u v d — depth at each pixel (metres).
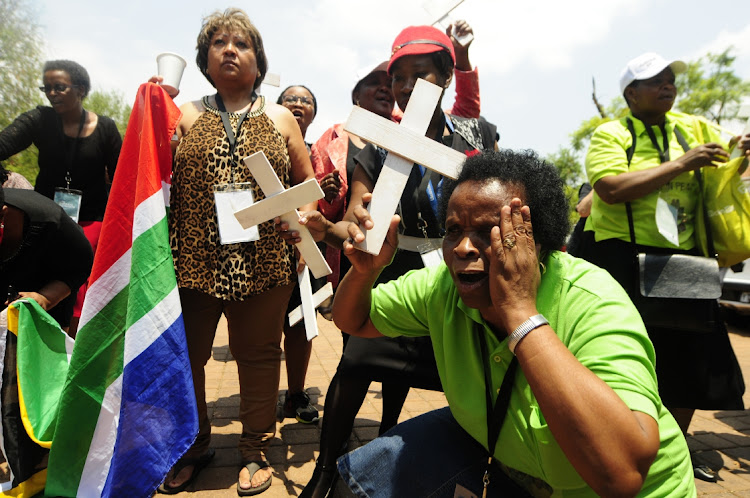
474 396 1.46
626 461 1.01
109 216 2.04
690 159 2.42
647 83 2.64
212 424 3.08
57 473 1.95
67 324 2.49
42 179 3.25
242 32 2.41
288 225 1.82
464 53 3.02
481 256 1.25
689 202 2.63
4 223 2.05
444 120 2.42
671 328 2.53
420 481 1.56
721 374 2.56
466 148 2.38
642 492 1.25
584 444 1.02
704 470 2.68
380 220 1.51
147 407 1.85
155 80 2.47
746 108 2.68
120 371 1.99
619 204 2.66
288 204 1.73
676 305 2.50
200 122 2.37
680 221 2.62
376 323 1.76
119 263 2.04
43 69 3.08
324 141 3.32
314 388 3.86
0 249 2.10
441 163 1.50
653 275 2.51
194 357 2.41
